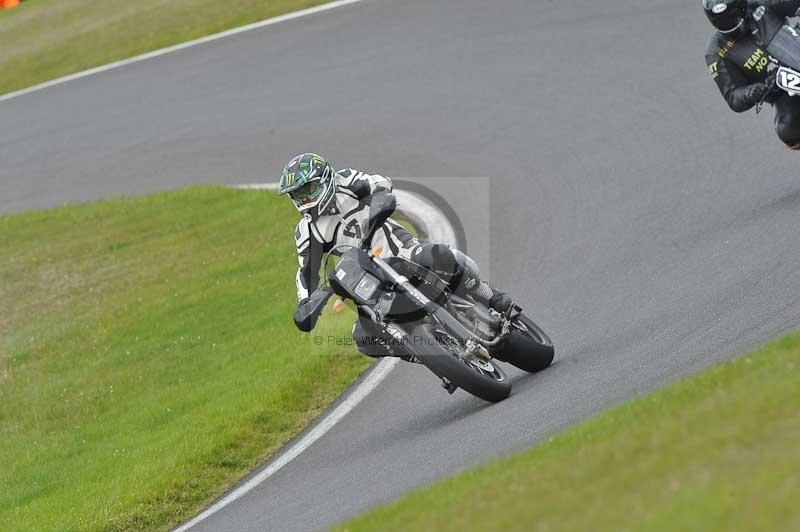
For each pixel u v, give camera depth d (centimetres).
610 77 5694
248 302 4644
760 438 1525
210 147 6756
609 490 1564
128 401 4094
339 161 5934
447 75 6450
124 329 4806
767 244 3238
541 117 5553
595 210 4372
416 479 2419
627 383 2562
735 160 4281
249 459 3244
